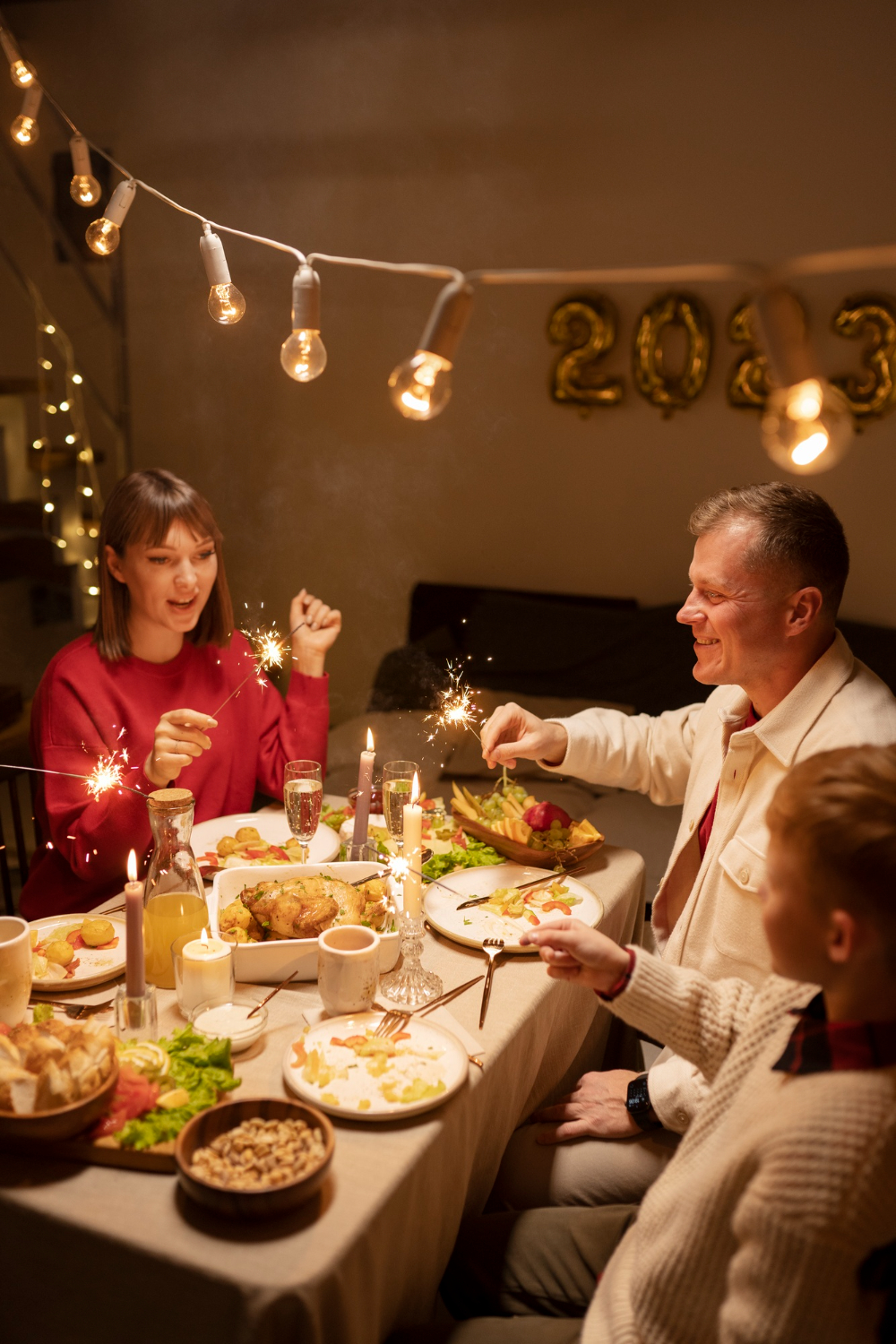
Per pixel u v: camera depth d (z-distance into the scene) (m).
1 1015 1.20
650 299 3.45
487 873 1.74
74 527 4.34
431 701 3.71
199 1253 0.92
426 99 3.60
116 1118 1.06
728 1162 0.88
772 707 1.60
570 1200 1.42
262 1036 1.26
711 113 3.28
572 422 3.65
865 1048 0.82
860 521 3.31
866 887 0.80
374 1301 1.00
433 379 1.03
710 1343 0.91
